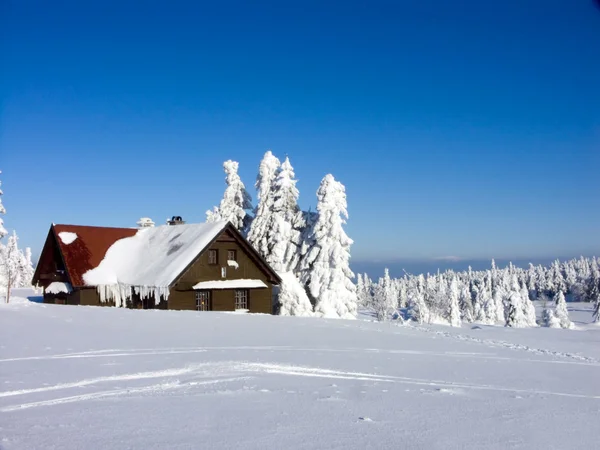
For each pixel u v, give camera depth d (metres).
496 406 9.35
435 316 68.56
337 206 43.34
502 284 139.00
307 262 44.09
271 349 14.98
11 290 56.97
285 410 8.24
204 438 6.58
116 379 10.18
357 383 10.94
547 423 8.20
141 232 39.44
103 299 33.84
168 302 31.64
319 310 41.53
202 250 32.50
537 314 107.88
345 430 7.21
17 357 11.98
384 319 61.06
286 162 49.59
